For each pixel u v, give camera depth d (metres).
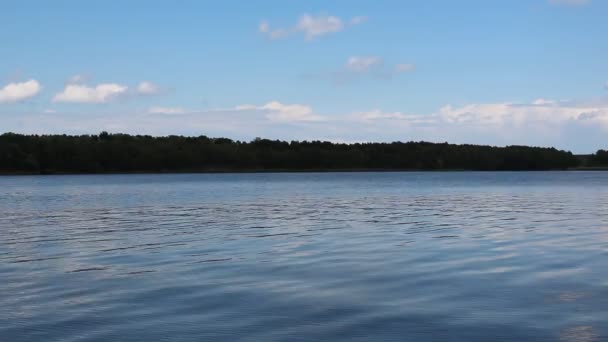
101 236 26.75
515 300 13.45
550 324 11.60
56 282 15.98
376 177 150.00
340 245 22.73
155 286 15.34
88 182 116.62
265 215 37.72
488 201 51.69
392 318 12.13
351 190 76.81
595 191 70.50
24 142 179.00
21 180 131.25
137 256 20.53
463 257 19.39
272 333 11.26
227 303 13.45
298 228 29.31
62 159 180.62
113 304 13.49
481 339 10.78
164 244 23.73
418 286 15.00
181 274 16.95
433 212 39.22
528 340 10.70
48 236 26.91
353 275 16.52
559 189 76.69
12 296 14.37
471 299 13.58
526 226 29.34
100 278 16.50
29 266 18.64
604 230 27.19
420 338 10.88
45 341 10.94
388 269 17.36
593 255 19.58
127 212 41.38
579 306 12.88
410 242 23.41
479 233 26.41
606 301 13.30
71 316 12.53
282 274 16.77
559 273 16.48
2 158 171.00
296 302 13.49
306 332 11.30
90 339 11.02
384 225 30.45
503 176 155.12
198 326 11.73
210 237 25.89
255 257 19.89
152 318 12.30
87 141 193.88
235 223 32.41
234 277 16.39
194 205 48.50
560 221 31.95
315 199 56.34
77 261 19.58
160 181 122.00
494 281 15.48
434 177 147.12
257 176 164.38
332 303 13.38
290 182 112.88
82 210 43.62
